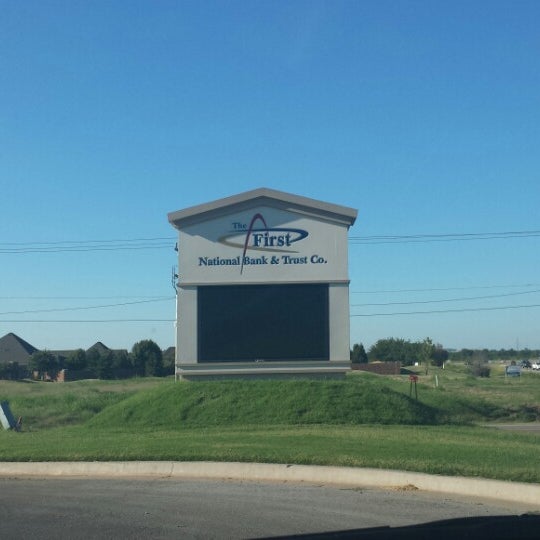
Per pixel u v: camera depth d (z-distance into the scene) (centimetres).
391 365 7381
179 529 1045
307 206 2838
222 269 2841
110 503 1241
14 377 8038
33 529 1060
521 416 3006
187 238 2856
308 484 1391
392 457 1477
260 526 1052
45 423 2677
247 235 2850
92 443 1827
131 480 1476
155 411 2453
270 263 2836
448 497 1244
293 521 1078
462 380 5897
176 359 2809
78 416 2806
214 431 2089
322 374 2784
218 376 2792
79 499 1280
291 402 2430
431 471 1370
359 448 1597
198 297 2831
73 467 1587
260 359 2788
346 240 2836
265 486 1375
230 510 1165
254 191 2845
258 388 2570
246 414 2369
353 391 2514
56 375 7962
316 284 2822
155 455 1600
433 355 10269
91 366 8012
